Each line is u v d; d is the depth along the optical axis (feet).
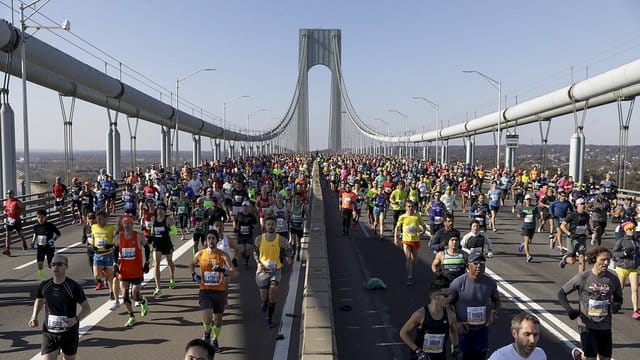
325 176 171.32
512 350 15.28
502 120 184.14
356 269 46.55
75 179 81.56
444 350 18.67
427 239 62.23
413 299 36.37
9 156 77.77
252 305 34.91
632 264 31.71
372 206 70.13
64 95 112.57
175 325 30.48
